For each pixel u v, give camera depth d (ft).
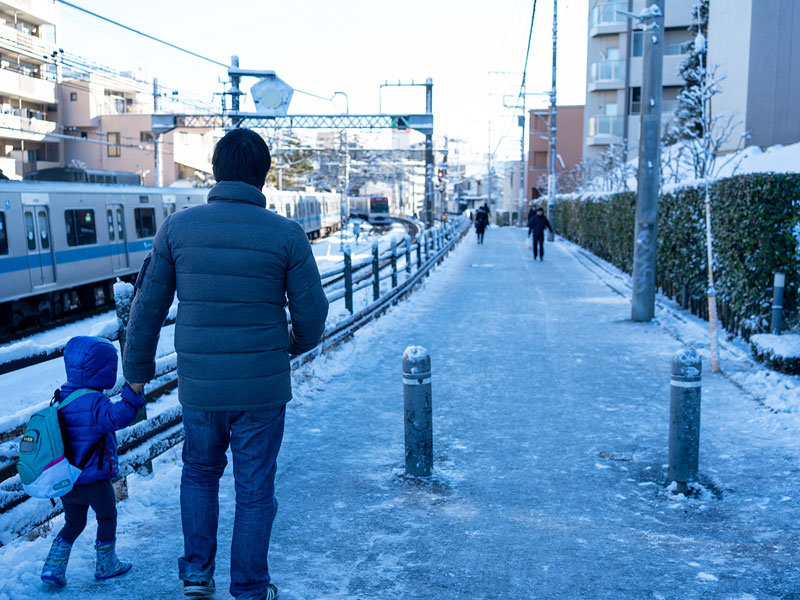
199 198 96.78
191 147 213.87
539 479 17.39
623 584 11.89
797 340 28.22
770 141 84.43
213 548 10.53
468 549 13.34
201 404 9.78
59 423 10.59
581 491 16.58
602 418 22.74
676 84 147.64
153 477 16.48
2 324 57.67
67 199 65.98
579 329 39.68
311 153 299.58
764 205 30.68
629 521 14.82
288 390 10.28
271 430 10.15
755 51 84.07
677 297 47.24
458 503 15.80
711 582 11.93
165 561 12.46
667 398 25.16
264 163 10.40
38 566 11.93
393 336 38.24
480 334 38.52
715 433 20.85
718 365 29.07
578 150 215.92
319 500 15.90
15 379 35.99
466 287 61.52
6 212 56.75
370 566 12.60
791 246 30.73
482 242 125.29
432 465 17.71
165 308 10.13
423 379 17.31
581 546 13.48
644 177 40.96
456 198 307.17
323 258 108.58
